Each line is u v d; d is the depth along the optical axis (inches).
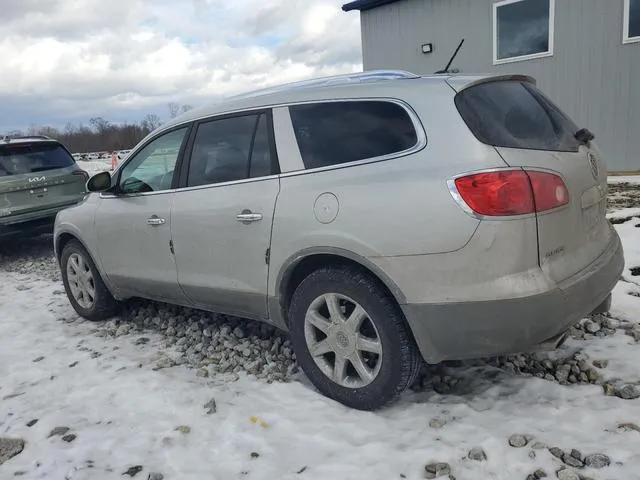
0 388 149.0
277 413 124.0
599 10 385.4
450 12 452.8
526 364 136.9
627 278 183.9
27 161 328.5
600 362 132.0
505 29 429.7
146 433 120.5
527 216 102.5
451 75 123.2
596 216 124.6
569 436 105.3
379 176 113.4
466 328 105.7
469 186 102.8
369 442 110.2
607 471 95.1
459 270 104.3
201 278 149.5
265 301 135.6
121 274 177.5
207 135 150.3
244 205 134.8
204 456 111.2
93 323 199.2
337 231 116.3
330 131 125.0
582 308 109.7
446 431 111.4
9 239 354.0
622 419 108.4
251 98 144.4
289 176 128.1
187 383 142.3
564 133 124.8
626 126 390.9
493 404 120.2
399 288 109.7
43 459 114.7
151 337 178.9
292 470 104.4
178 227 152.3
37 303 231.9
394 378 115.0
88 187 173.2
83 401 137.3
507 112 116.0
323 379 127.0
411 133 113.3
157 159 164.6
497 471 98.4
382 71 138.9
